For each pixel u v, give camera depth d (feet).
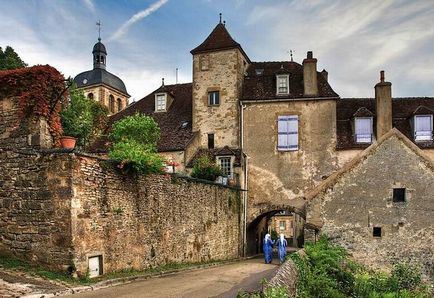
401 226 59.00
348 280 49.60
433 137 84.79
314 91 88.84
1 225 39.22
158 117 98.63
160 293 33.86
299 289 36.27
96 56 166.09
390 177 59.98
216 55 93.71
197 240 60.54
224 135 91.25
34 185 38.34
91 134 87.35
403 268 55.93
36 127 42.83
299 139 88.07
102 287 36.14
